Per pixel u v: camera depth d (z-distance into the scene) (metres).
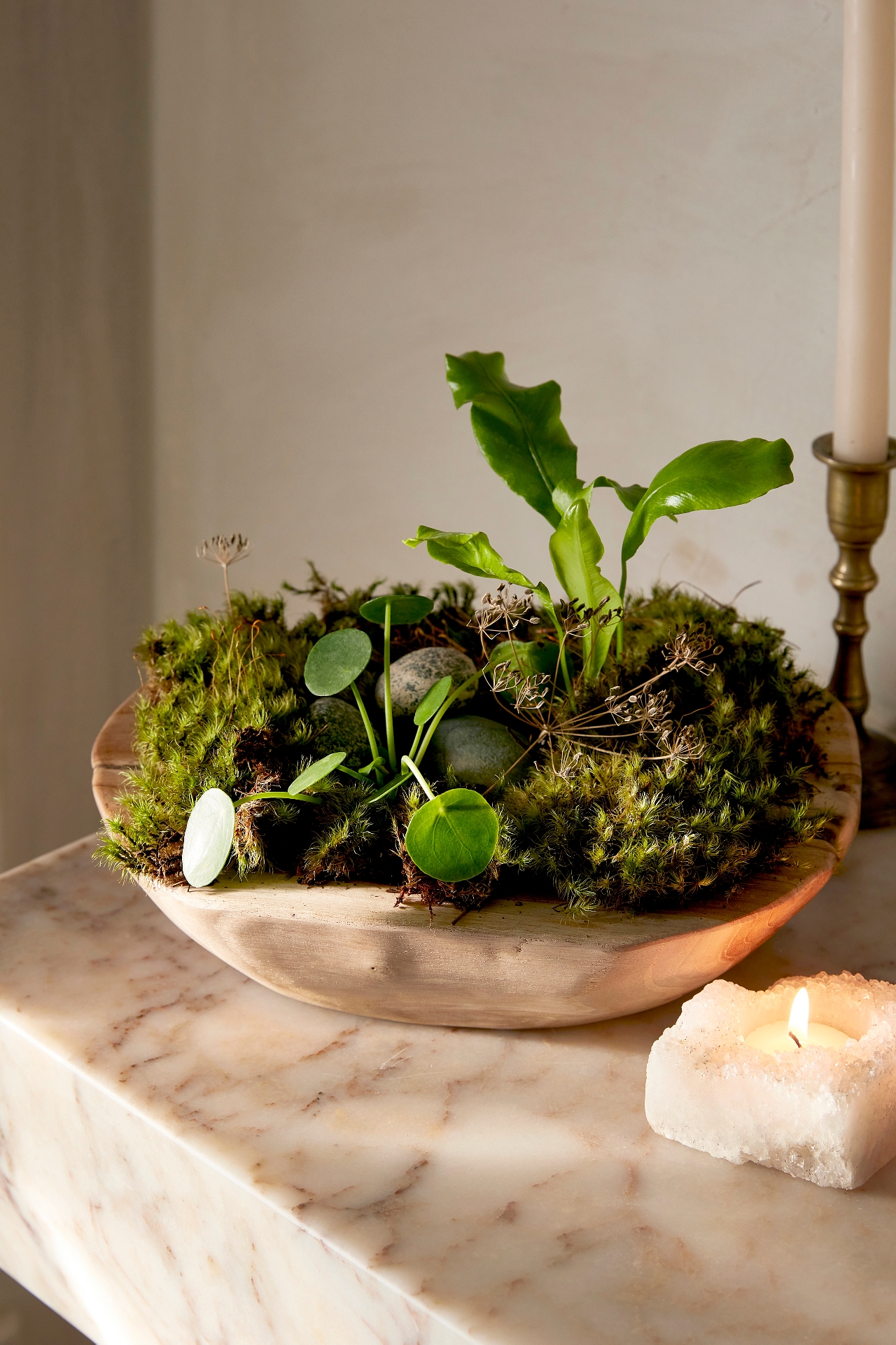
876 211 0.97
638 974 0.84
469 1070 0.88
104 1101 0.88
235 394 1.42
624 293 1.17
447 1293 0.78
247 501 1.46
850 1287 0.79
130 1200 0.89
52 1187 0.93
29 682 1.48
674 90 1.11
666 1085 0.84
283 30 1.24
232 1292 0.86
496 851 0.84
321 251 1.29
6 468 1.38
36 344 1.37
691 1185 0.83
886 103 0.96
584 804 0.86
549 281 1.19
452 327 1.24
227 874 0.88
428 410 1.28
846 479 1.01
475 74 1.17
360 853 0.87
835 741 0.98
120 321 1.45
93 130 1.36
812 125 1.07
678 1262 0.80
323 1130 0.85
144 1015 0.92
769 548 1.16
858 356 0.99
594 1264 0.79
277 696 0.93
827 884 1.01
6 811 1.48
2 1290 1.28
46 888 1.02
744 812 0.86
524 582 0.90
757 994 0.86
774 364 1.13
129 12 1.34
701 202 1.12
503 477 0.93
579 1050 0.90
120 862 0.88
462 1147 0.84
